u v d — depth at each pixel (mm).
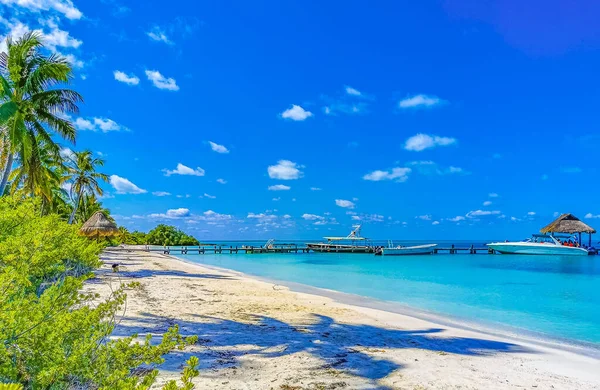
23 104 18312
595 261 55062
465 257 65812
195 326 9539
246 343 8156
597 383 6785
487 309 16578
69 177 35656
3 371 3162
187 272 27672
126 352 3535
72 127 20469
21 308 3418
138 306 11805
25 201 7512
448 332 10898
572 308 17203
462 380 6496
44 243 5367
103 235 27609
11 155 18234
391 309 15273
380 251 70188
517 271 38062
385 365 7137
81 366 3393
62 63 19234
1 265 4594
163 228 91188
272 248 76875
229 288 18703
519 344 9945
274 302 14633
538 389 6285
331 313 12844
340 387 5836
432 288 23797
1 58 19078
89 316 3885
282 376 6176
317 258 61094
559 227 65812
